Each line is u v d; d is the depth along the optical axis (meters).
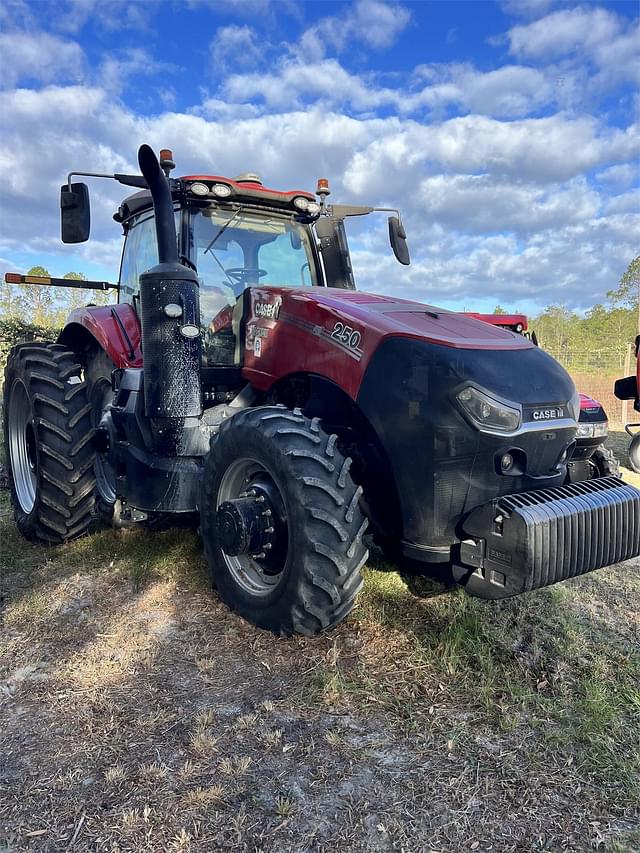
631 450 6.52
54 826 1.60
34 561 3.52
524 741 1.94
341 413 2.76
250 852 1.52
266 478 2.59
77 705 2.11
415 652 2.43
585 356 17.69
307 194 3.79
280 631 2.46
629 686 2.23
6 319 14.78
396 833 1.58
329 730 1.99
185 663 2.39
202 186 3.33
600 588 3.19
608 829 1.60
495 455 2.32
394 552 2.71
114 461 3.48
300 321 2.88
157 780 1.75
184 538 3.74
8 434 4.21
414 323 2.62
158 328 2.87
